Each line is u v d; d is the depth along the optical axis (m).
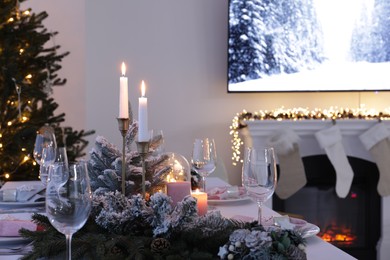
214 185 2.75
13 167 3.85
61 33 5.06
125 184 1.74
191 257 1.30
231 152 4.41
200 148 2.23
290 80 4.29
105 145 1.80
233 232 1.29
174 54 4.37
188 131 4.39
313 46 4.29
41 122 3.98
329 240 4.32
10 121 3.86
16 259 1.46
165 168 1.86
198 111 4.40
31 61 4.07
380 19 4.30
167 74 4.37
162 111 4.37
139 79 4.35
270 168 1.62
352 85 4.32
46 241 1.42
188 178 2.03
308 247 1.57
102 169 1.80
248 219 1.79
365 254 4.30
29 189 2.23
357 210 4.34
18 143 3.77
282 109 4.39
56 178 1.23
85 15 4.30
